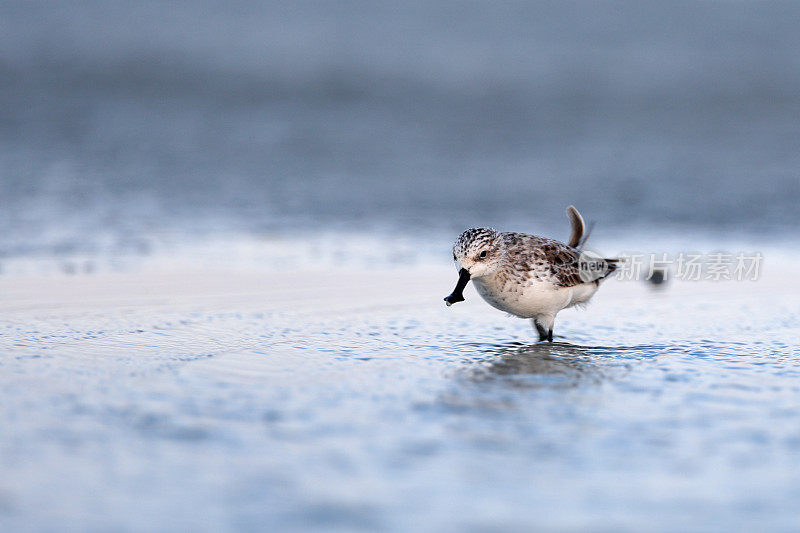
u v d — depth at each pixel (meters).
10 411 7.39
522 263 10.70
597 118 31.03
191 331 10.44
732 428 7.27
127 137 26.58
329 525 5.51
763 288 13.60
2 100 30.77
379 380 8.65
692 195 21.17
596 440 6.96
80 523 5.52
